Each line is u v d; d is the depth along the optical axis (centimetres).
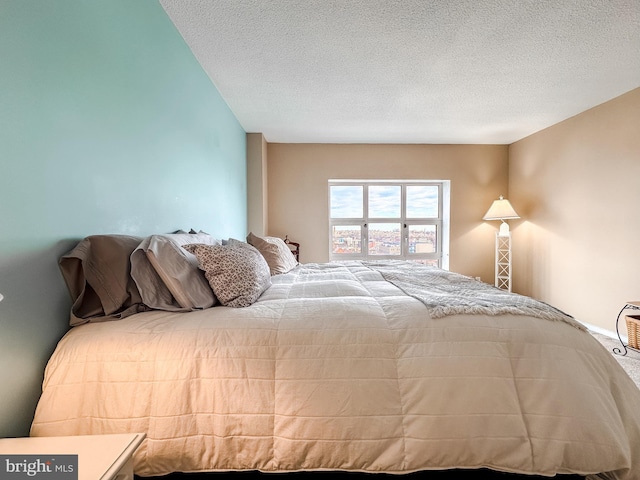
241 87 245
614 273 271
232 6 157
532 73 227
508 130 358
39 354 88
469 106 287
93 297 103
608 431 86
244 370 92
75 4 101
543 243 354
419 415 89
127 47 130
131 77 133
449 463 87
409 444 87
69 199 99
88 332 94
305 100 271
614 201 270
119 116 125
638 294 253
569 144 317
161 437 86
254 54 200
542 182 355
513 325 101
